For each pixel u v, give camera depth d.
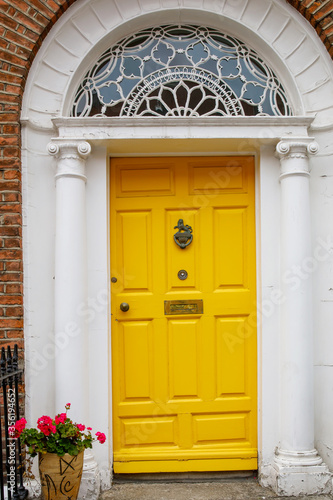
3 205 2.94
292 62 3.16
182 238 3.24
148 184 3.27
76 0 3.05
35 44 2.98
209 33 3.26
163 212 3.27
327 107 3.13
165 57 3.24
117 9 3.13
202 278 3.27
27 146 3.04
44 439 2.56
